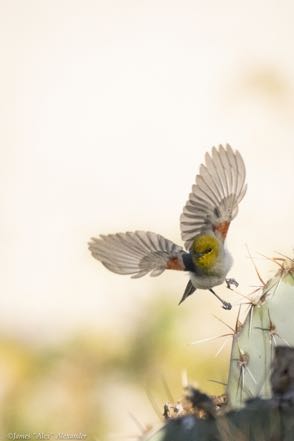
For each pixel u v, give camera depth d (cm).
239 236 1452
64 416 1189
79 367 1255
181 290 1331
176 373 1229
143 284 1368
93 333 1310
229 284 663
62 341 1318
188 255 631
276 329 616
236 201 639
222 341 1259
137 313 1307
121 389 1231
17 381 1246
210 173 637
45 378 1246
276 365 568
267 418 535
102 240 619
